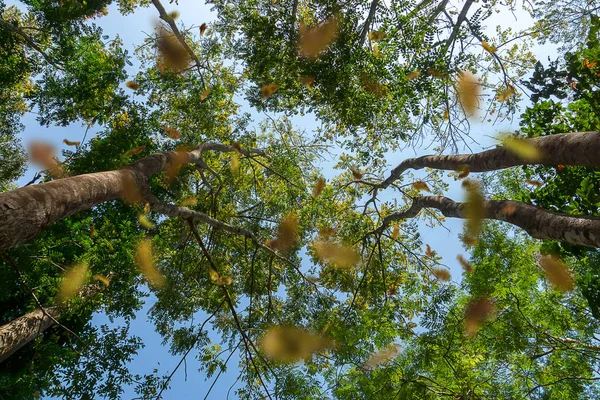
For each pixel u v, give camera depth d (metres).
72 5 7.58
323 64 5.90
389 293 7.53
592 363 6.54
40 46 9.26
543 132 4.82
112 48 8.73
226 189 9.36
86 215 7.82
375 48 5.97
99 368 7.63
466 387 5.41
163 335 8.47
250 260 8.88
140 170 4.20
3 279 6.29
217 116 9.19
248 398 6.30
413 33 6.02
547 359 6.66
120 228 6.99
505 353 6.03
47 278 6.15
